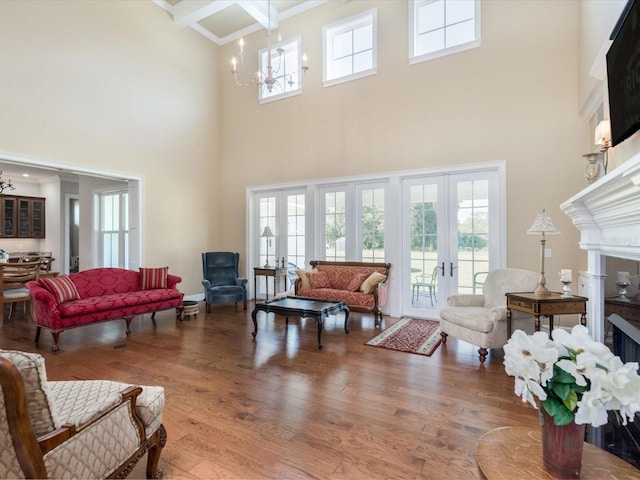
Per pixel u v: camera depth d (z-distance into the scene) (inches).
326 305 156.6
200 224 259.0
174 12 238.5
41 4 173.5
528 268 168.4
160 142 231.6
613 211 76.0
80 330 174.4
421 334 164.2
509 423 85.1
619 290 84.7
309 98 233.1
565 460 46.3
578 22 157.8
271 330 173.8
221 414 90.2
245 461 71.2
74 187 359.3
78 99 188.4
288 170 242.1
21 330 173.8
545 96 165.8
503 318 124.3
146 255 222.5
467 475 66.6
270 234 236.1
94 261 285.1
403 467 69.2
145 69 222.8
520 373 46.6
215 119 272.2
